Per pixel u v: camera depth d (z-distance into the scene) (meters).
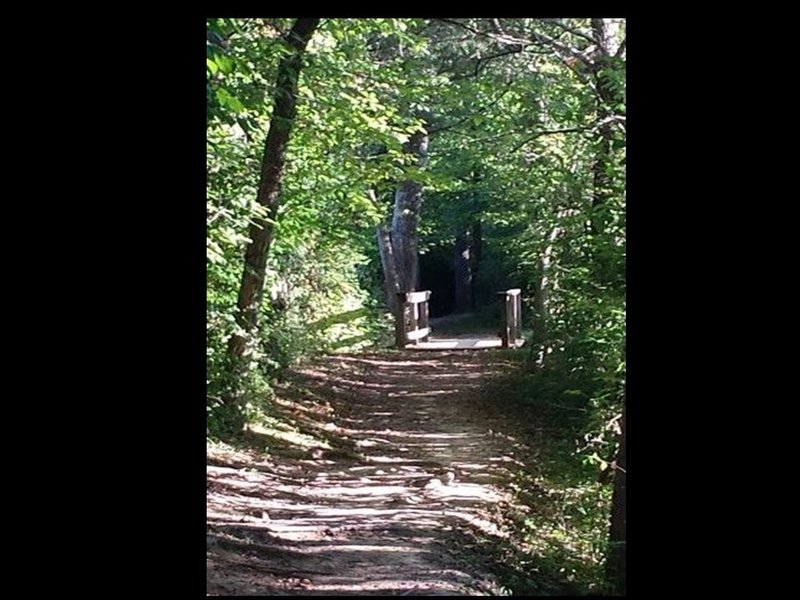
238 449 11.33
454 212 30.45
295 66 11.98
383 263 26.70
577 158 11.47
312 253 18.78
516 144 12.55
